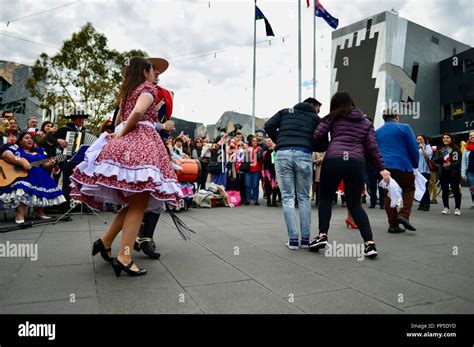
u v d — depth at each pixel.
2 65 30.66
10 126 6.74
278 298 2.27
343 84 33.03
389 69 29.95
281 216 6.33
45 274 2.74
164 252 3.51
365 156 3.86
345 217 6.28
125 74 3.01
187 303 2.17
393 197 4.42
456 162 6.84
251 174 8.68
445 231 4.95
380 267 3.03
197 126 22.56
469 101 30.64
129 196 2.71
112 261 2.68
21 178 5.26
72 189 2.93
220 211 7.14
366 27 31.41
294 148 3.80
